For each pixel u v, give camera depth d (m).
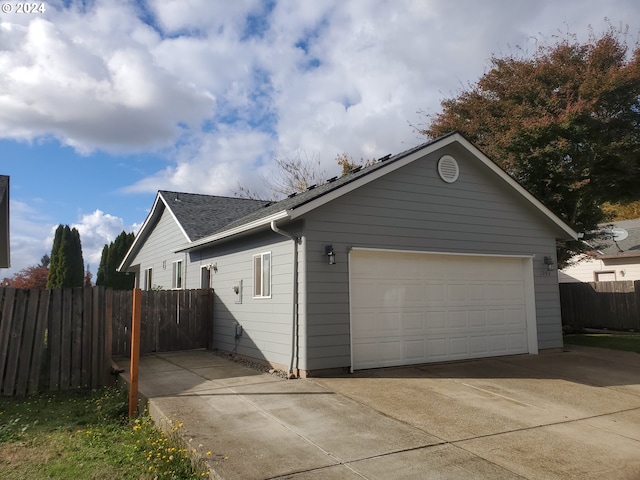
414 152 9.67
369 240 9.19
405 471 4.44
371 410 6.40
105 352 8.67
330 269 8.70
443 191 10.27
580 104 15.38
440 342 9.97
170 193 17.94
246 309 10.63
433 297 10.02
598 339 14.01
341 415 6.15
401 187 9.70
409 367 9.34
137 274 23.30
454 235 10.31
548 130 15.58
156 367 9.56
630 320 16.50
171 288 16.58
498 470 4.52
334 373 8.54
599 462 4.79
